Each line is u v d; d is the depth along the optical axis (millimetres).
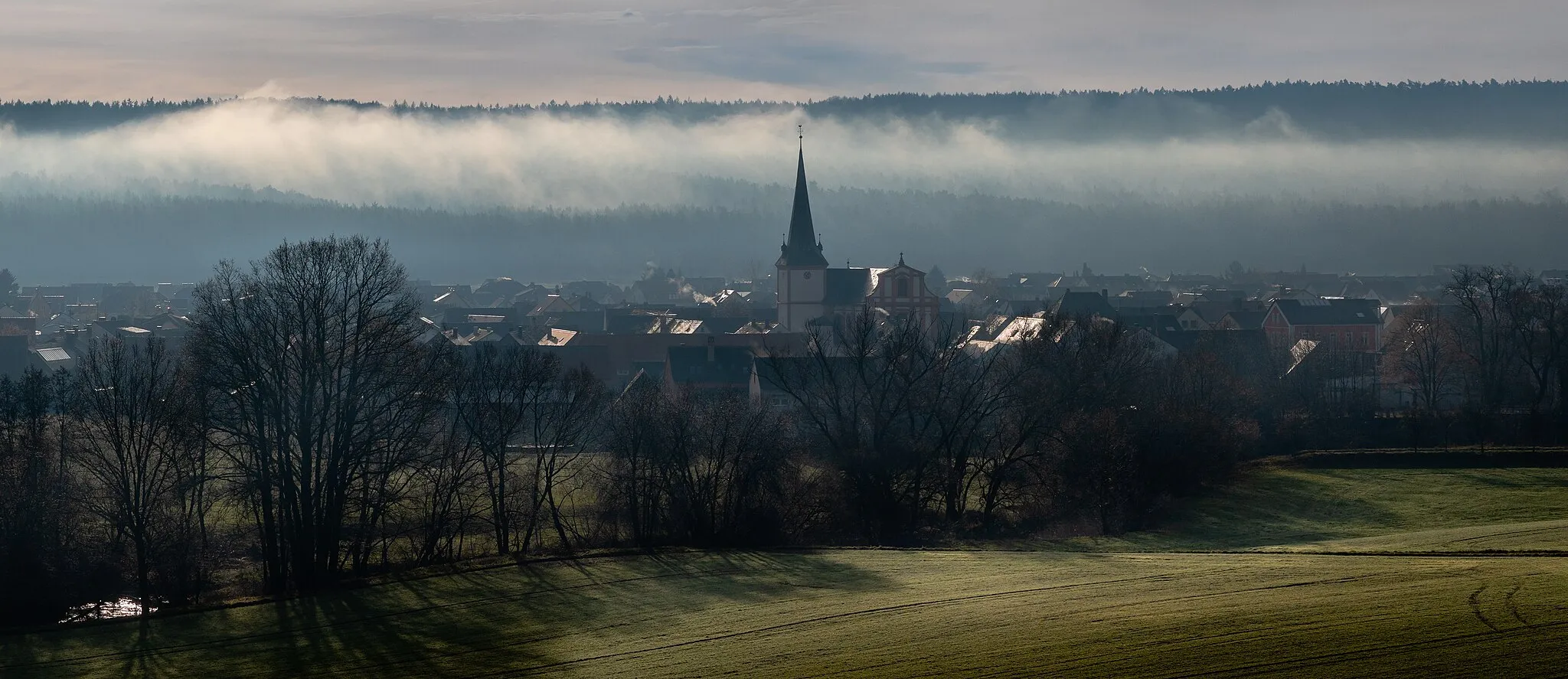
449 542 95000
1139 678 51219
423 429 94062
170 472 89938
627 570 87125
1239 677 50062
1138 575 75062
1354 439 142875
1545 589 59250
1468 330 179000
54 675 67500
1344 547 86312
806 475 109312
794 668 58156
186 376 87062
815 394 116312
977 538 104812
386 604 79375
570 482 113750
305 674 65750
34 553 81688
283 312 85062
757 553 93188
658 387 123812
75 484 87250
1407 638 52531
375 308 88188
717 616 71938
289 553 87250
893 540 103938
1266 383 161625
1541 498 111562
